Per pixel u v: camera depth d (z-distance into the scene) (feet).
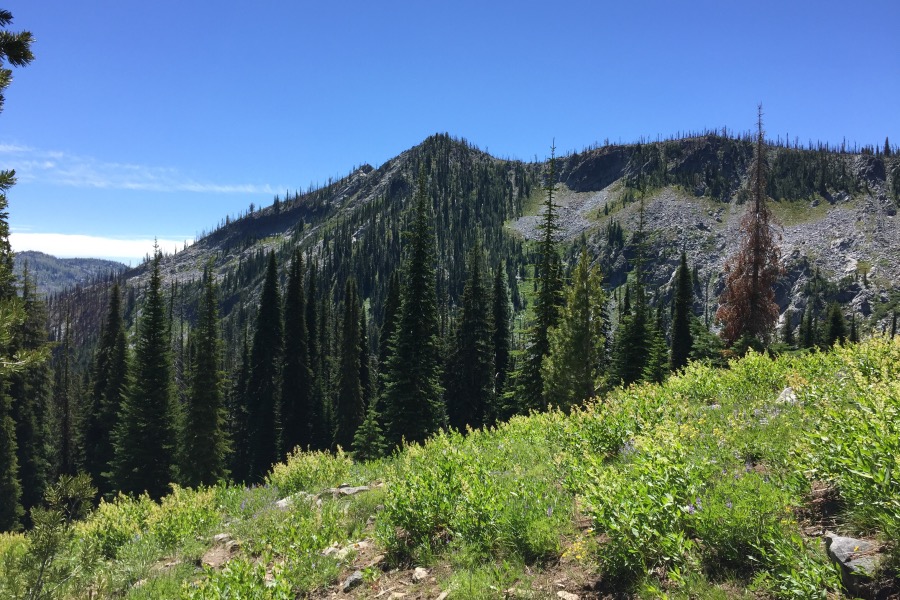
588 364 82.79
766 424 24.08
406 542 22.57
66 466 165.27
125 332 158.92
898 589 11.15
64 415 168.66
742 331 95.86
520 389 113.60
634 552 15.08
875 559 12.02
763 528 14.52
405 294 117.91
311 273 195.11
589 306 83.82
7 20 18.70
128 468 115.96
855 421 16.37
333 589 20.53
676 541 14.64
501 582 16.75
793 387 28.55
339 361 184.03
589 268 84.84
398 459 41.16
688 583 13.71
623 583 15.39
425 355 116.37
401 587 19.19
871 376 25.61
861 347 33.27
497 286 171.94
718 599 13.00
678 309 157.89
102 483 136.56
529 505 20.92
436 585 18.38
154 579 24.14
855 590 11.71
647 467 17.76
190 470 117.91
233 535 29.91
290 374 156.46
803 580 12.21
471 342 146.20
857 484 13.88
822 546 13.62
